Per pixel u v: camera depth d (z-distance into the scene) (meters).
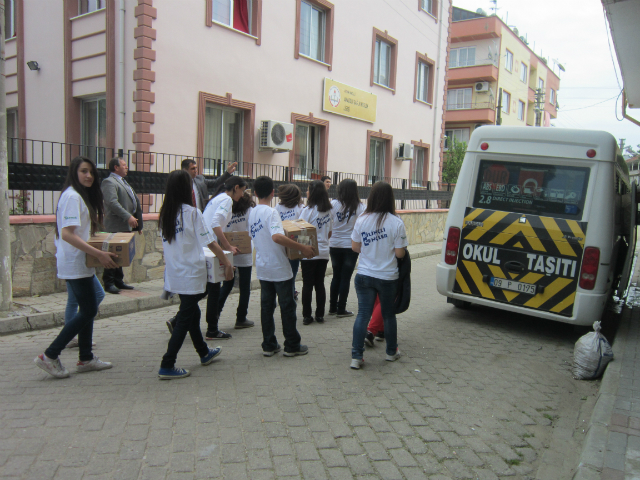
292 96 11.80
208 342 5.12
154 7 8.54
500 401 4.02
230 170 8.06
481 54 29.56
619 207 6.16
